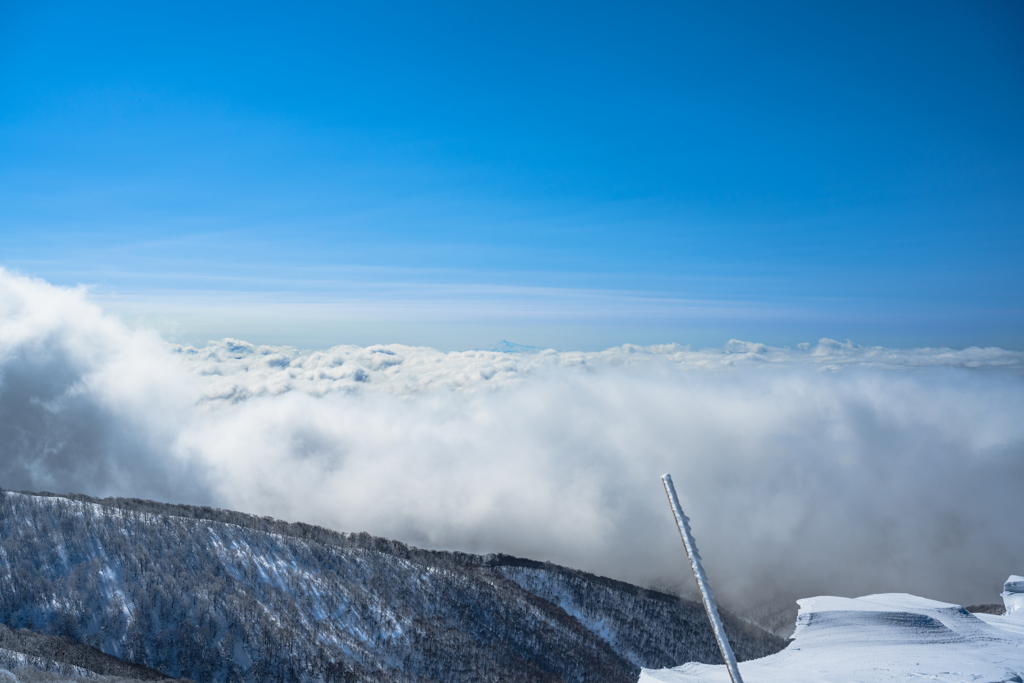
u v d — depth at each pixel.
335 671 157.50
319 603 189.25
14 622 137.12
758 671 68.19
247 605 169.88
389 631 189.38
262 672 148.62
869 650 80.44
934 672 65.31
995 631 91.00
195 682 134.50
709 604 16.38
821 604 97.75
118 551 171.38
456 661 188.12
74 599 148.88
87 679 107.00
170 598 161.25
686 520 16.77
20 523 166.50
